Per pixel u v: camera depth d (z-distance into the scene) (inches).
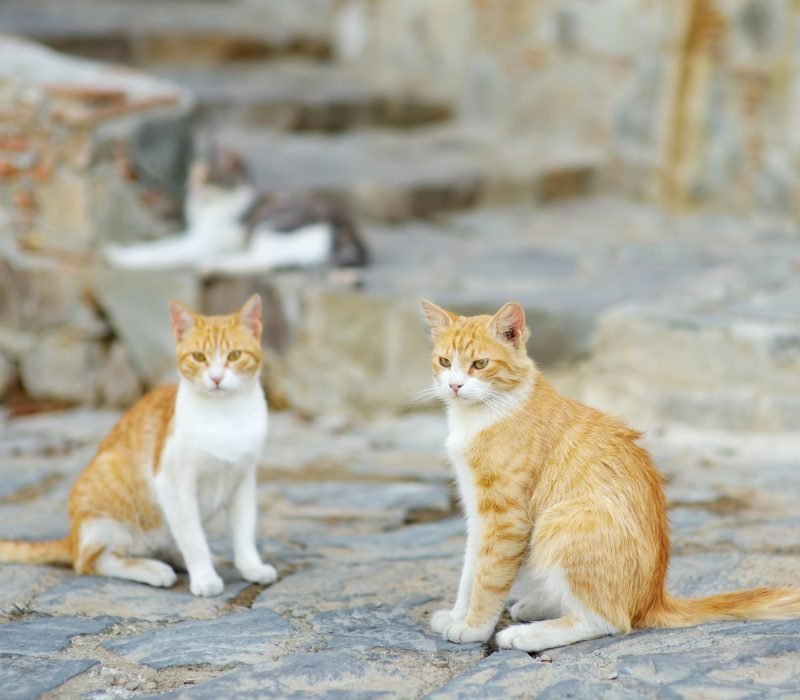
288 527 268.8
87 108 424.2
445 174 555.5
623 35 574.2
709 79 539.2
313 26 778.8
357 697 172.4
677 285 409.7
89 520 226.8
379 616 209.0
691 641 183.2
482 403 199.2
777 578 217.2
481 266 445.7
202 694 173.3
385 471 319.6
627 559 186.1
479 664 182.2
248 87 652.1
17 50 478.6
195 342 217.5
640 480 193.0
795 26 498.0
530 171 569.6
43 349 438.9
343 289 400.5
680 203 560.1
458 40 686.5
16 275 438.3
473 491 198.2
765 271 430.3
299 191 512.4
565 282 417.7
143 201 450.9
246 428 223.1
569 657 182.9
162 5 788.6
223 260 422.0
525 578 204.8
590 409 202.4
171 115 458.6
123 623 206.7
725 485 288.4
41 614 210.1
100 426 390.9
